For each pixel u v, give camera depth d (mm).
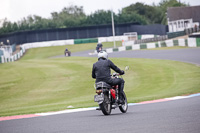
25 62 83875
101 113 20844
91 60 74875
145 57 74250
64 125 15820
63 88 47500
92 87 46844
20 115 23062
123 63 64188
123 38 182625
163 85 42875
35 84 51969
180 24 188000
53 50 164125
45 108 29328
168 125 13914
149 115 17422
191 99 25938
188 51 78688
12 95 46281
